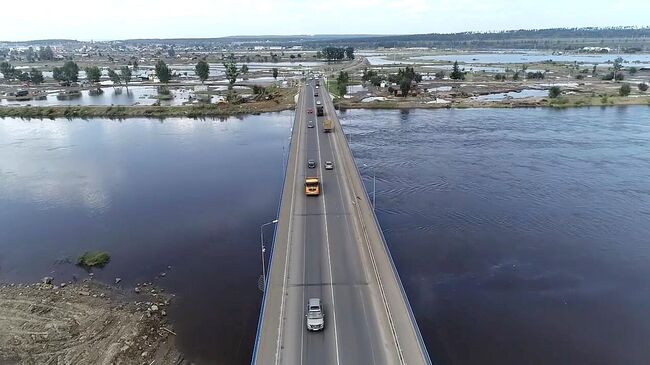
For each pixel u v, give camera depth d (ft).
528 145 328.08
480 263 173.06
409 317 108.27
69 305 150.00
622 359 126.21
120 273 171.22
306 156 247.29
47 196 249.34
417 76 655.35
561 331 136.98
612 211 214.90
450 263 173.06
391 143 338.75
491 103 499.92
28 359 125.18
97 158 322.34
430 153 310.24
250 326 139.44
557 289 156.46
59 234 203.62
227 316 144.46
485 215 212.43
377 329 106.22
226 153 330.54
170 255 184.24
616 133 363.35
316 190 186.19
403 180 257.96
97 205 236.02
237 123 441.27
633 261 173.17
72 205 236.63
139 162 311.68
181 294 156.87
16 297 155.12
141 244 193.57
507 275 164.86
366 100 537.65
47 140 379.35
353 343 101.86
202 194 249.14
